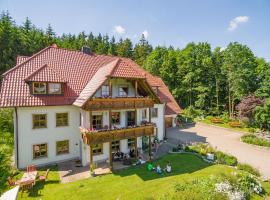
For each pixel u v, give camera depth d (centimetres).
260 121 3884
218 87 5856
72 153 2247
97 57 2900
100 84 1908
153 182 1666
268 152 2623
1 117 2742
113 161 2205
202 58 6150
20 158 1956
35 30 8006
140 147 2572
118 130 1995
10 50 4950
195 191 1396
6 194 1030
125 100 2092
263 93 4178
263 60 6381
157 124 2986
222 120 4756
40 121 2056
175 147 2717
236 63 5353
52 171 1936
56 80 2117
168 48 8488
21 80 2073
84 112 2058
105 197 1427
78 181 1706
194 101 6019
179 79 6212
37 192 1518
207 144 2892
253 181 1670
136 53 9669
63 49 2692
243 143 3039
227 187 1475
